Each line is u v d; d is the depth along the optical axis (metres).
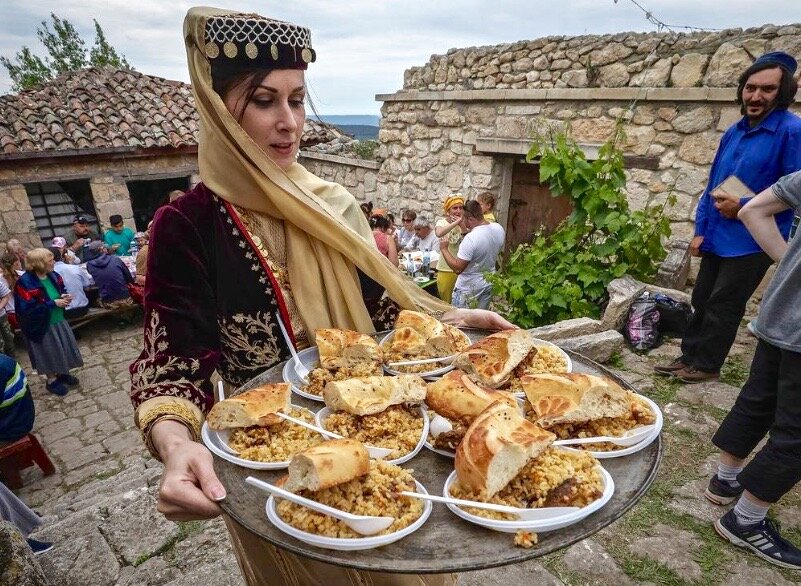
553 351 1.83
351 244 1.56
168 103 11.84
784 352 2.05
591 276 4.62
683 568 2.21
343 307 1.65
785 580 2.14
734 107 5.11
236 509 1.07
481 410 1.39
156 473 3.96
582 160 4.55
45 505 4.30
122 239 9.67
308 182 1.63
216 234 1.40
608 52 6.00
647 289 4.64
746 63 4.96
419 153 8.83
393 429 1.41
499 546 0.98
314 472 1.04
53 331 6.20
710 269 3.58
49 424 5.80
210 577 2.25
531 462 1.16
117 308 8.25
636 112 5.83
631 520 2.46
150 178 10.63
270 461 1.25
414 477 1.25
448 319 2.04
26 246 9.66
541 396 1.42
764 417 2.33
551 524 1.00
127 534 2.56
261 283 1.47
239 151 1.34
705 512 2.50
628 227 4.54
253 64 1.25
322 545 0.96
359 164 10.16
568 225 4.88
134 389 1.26
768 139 3.17
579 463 1.18
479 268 5.28
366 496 1.10
